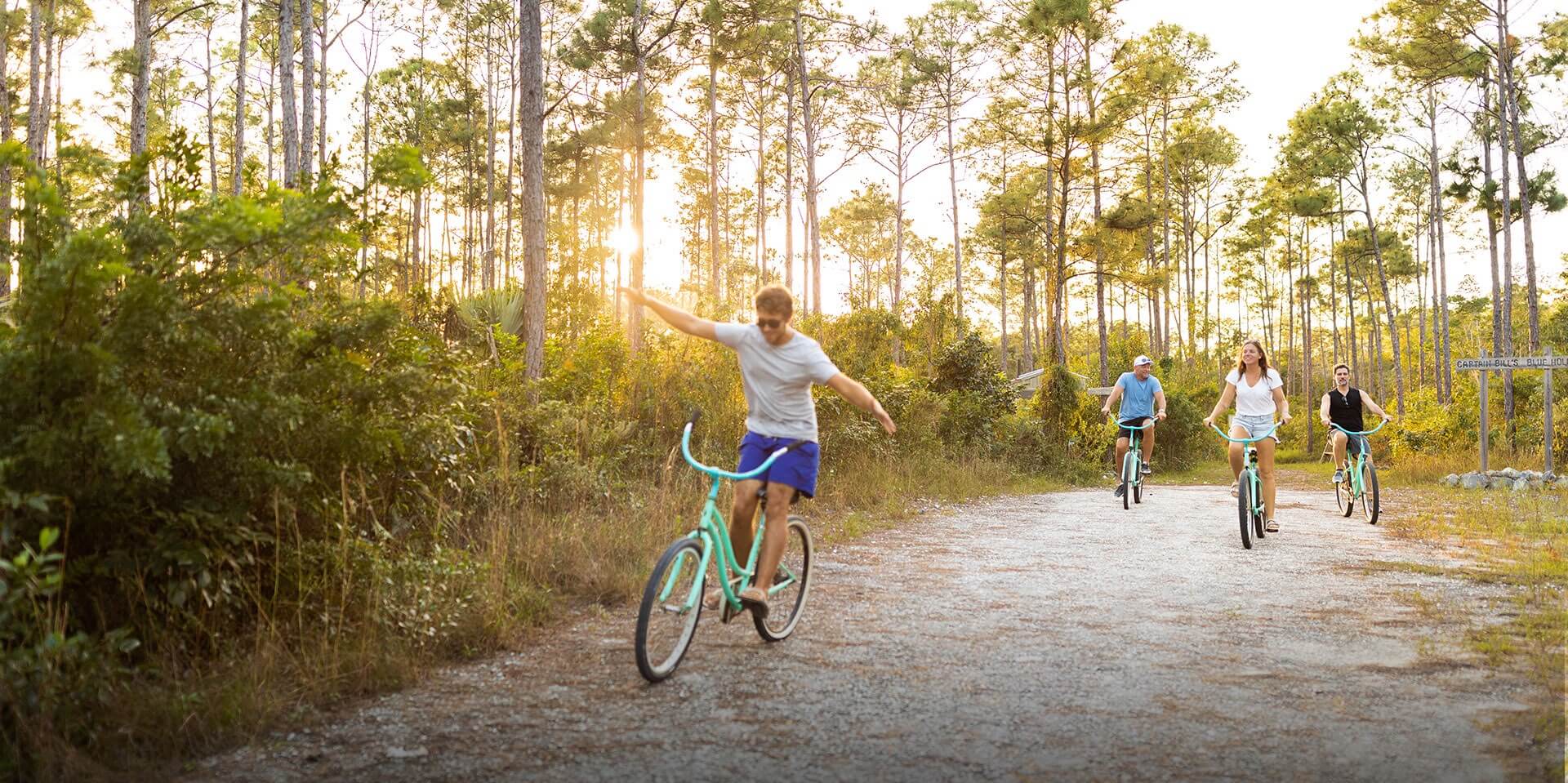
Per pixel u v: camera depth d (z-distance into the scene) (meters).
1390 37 31.36
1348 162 40.91
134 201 4.39
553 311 14.48
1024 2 30.25
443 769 3.29
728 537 4.82
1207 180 54.31
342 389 4.73
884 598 6.09
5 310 4.10
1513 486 15.11
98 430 3.47
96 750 3.33
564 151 38.22
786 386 4.70
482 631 4.82
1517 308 56.28
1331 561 7.51
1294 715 3.77
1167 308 51.59
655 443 10.34
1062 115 29.33
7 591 3.23
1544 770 3.19
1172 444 27.03
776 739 3.55
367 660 4.22
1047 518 10.83
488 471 7.15
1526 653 4.61
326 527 4.71
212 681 3.87
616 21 31.14
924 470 14.10
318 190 4.45
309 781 3.20
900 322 18.81
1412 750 3.39
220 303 4.20
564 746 3.49
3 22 26.58
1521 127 31.08
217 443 3.85
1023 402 24.02
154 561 3.94
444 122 42.84
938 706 3.92
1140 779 3.16
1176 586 6.46
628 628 5.25
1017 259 43.25
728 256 56.94
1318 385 64.75
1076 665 4.50
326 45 32.31
